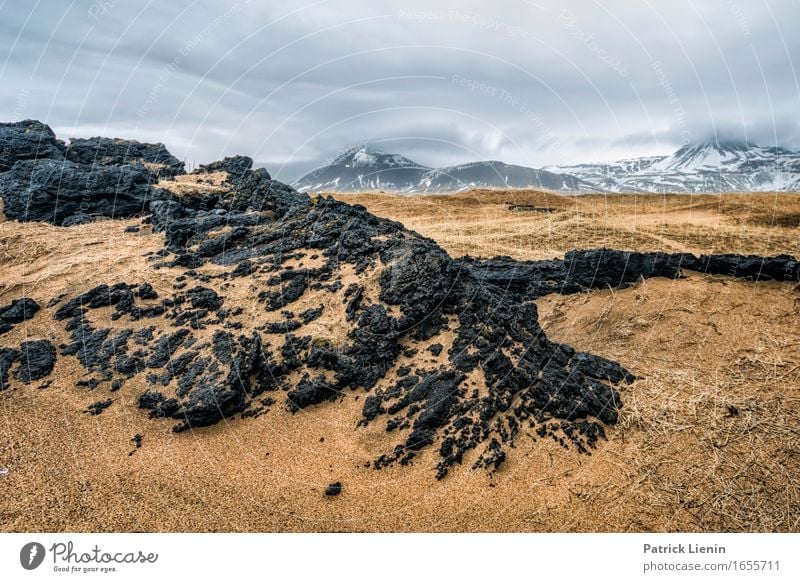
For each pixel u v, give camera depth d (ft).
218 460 42.01
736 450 43.88
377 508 37.45
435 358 49.67
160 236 80.38
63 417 46.29
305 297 57.62
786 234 136.46
